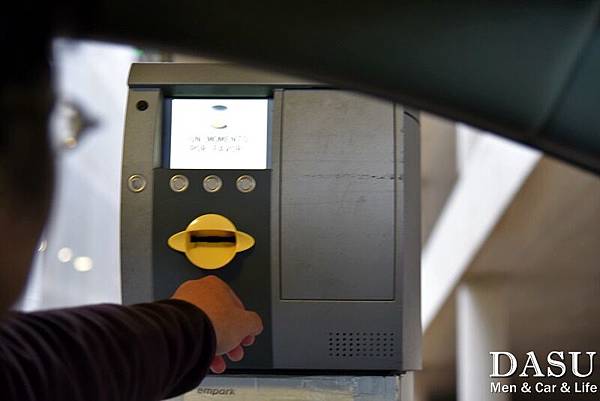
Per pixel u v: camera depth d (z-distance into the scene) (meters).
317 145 1.25
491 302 5.62
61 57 0.45
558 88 0.68
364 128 1.25
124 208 1.27
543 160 3.65
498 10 0.65
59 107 0.45
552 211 4.22
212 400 1.25
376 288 1.24
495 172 4.34
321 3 0.65
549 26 0.66
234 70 1.27
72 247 2.16
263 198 1.25
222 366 1.05
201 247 1.27
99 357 0.74
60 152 0.46
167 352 0.82
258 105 1.28
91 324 0.76
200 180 1.26
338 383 1.26
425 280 6.25
